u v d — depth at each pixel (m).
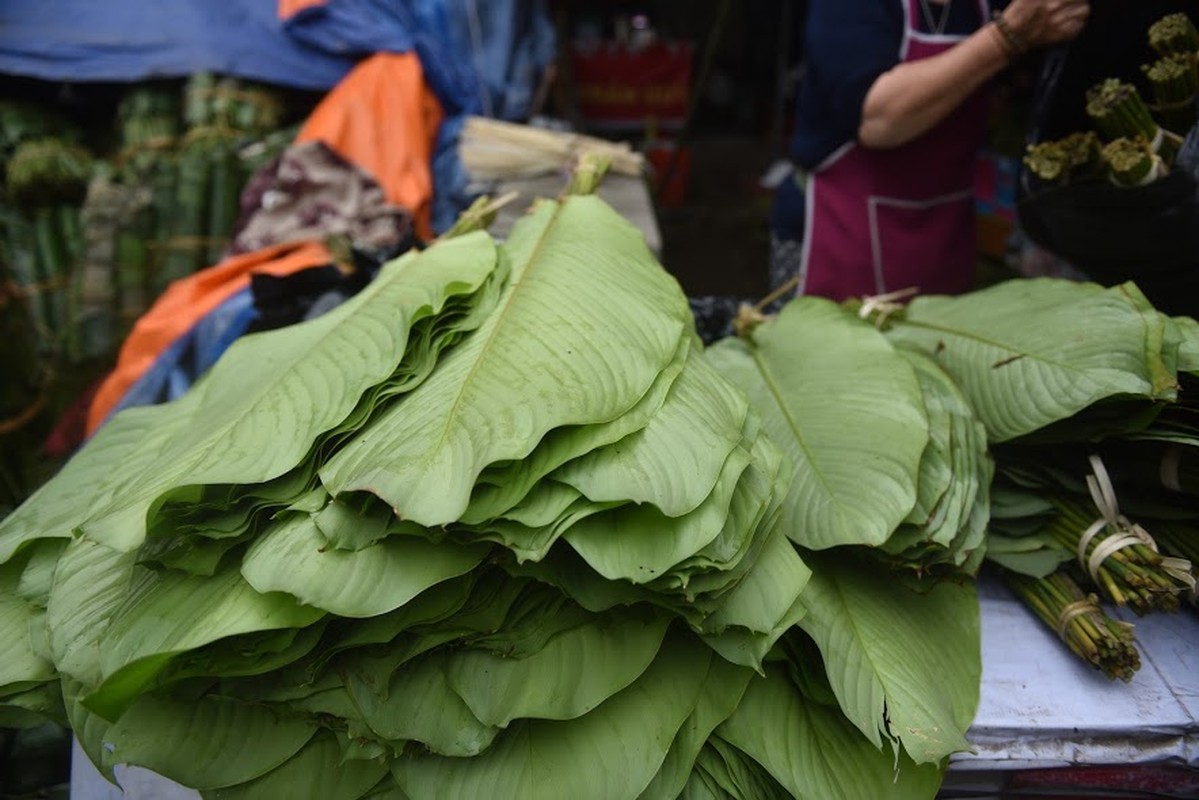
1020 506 1.26
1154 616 1.25
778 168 4.88
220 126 2.74
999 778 1.17
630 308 1.10
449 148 2.84
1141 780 1.16
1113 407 1.20
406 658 0.92
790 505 1.14
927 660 1.10
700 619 0.91
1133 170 1.31
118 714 0.84
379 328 1.07
